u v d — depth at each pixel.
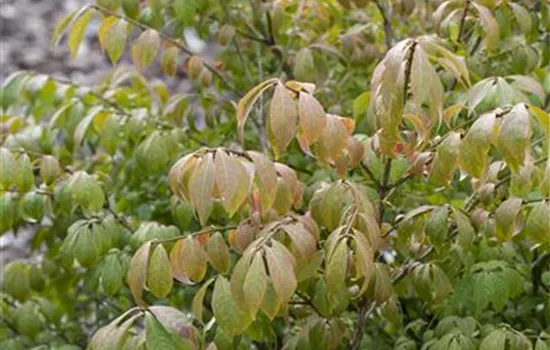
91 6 1.20
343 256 0.94
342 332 1.08
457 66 0.97
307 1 1.30
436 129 1.04
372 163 1.06
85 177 1.19
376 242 0.97
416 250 1.11
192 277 1.00
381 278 1.02
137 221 1.30
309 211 1.04
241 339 1.05
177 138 1.26
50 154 1.34
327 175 1.23
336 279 0.94
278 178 0.99
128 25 1.24
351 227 0.98
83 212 1.31
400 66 0.93
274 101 0.94
